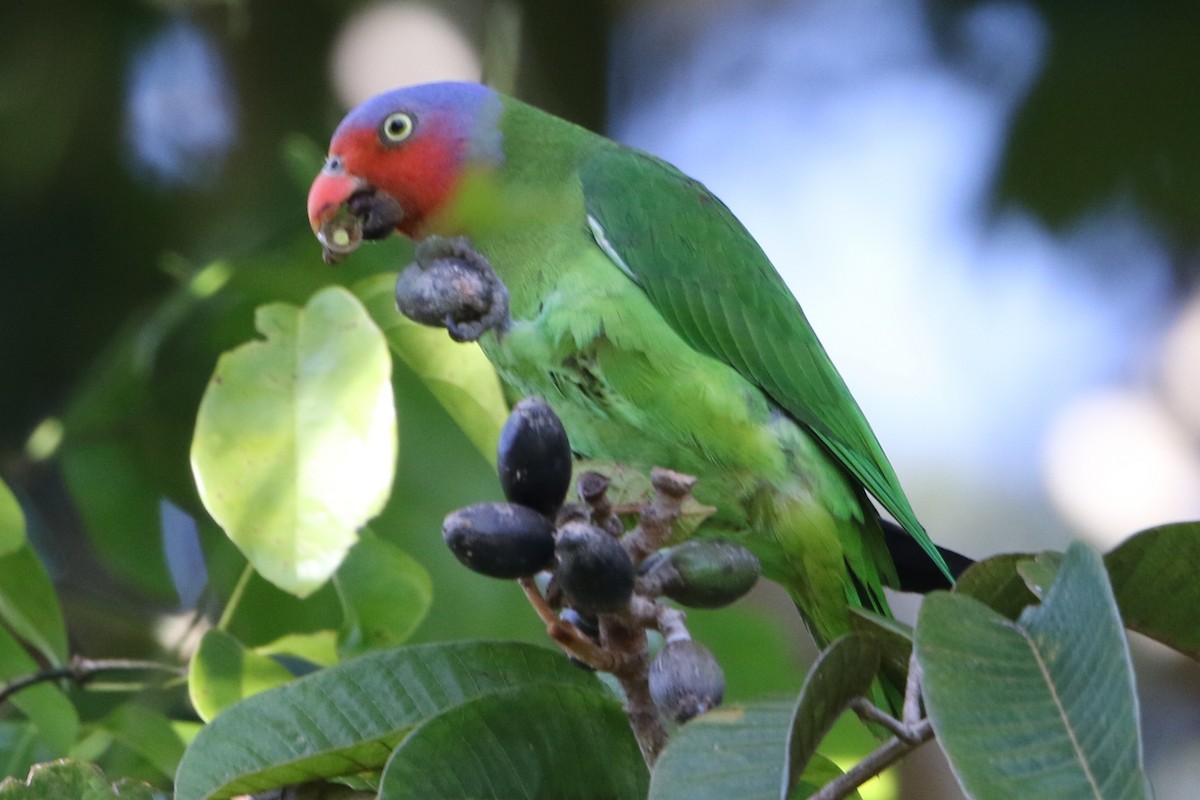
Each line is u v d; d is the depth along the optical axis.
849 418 6.13
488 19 9.31
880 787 5.96
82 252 8.54
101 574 8.27
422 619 5.70
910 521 6.09
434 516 6.22
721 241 6.17
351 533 4.76
